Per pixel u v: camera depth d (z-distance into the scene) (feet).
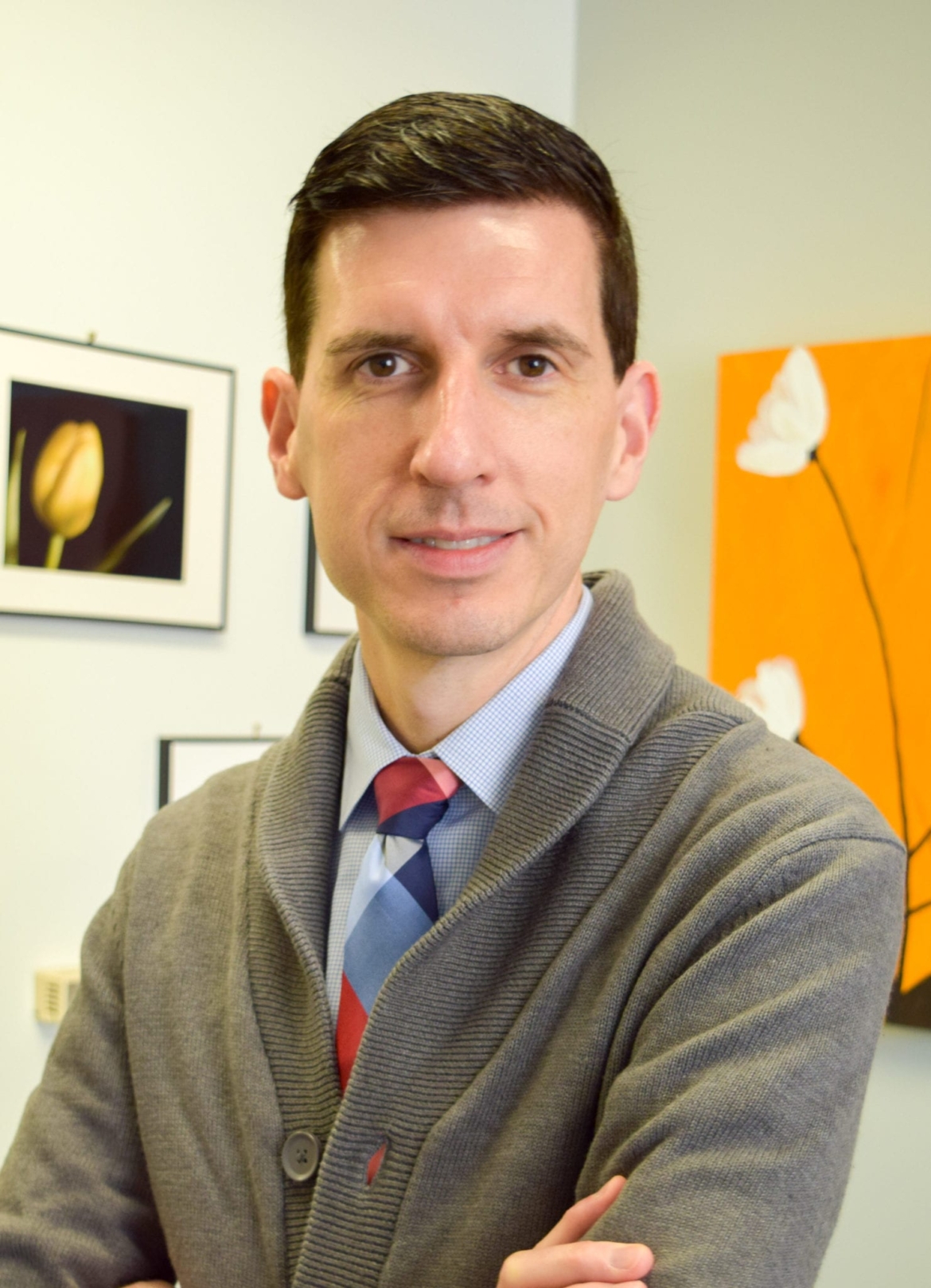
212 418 7.68
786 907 2.62
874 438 8.01
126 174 7.36
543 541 2.88
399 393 2.86
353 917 3.12
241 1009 3.18
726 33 8.97
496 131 2.82
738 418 8.55
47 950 7.04
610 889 2.84
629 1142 2.54
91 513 7.16
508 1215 2.69
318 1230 2.83
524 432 2.83
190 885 3.51
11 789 6.95
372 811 3.27
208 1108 3.18
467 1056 2.84
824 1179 2.49
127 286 7.37
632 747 3.01
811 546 8.22
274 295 8.04
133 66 7.40
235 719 7.84
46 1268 3.32
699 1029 2.60
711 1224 2.40
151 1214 3.44
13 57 6.93
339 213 2.89
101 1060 3.51
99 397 7.20
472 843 3.09
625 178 9.46
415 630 2.85
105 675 7.30
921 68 8.06
